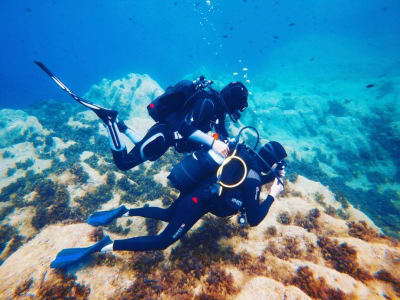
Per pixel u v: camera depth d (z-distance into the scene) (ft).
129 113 44.32
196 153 8.92
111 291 8.75
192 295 8.72
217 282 9.07
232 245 11.30
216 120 9.92
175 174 8.95
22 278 8.50
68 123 37.50
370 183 43.42
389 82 69.97
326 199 20.97
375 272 8.68
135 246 9.21
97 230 11.35
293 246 10.95
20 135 32.01
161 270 10.14
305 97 62.59
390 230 33.50
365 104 63.52
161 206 16.94
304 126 55.98
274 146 9.01
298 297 7.18
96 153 25.95
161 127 9.70
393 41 121.19
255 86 102.01
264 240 11.84
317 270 8.80
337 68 102.32
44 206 18.84
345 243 10.19
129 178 21.80
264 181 10.31
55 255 9.58
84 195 19.75
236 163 8.21
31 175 24.66
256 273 9.64
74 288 8.54
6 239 17.71
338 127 54.54
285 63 131.34
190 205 8.85
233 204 8.13
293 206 14.76
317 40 162.20
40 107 52.21
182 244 11.34
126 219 15.30
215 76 75.25
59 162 26.99
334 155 48.93
